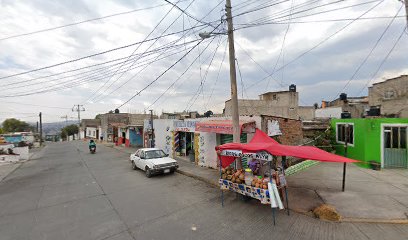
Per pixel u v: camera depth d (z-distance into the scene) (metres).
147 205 8.45
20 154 25.36
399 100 16.48
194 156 16.38
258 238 5.79
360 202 7.64
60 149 35.84
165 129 21.06
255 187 7.23
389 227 6.11
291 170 11.63
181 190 10.20
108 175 14.09
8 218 7.76
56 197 9.91
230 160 8.89
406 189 8.80
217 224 6.66
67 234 6.39
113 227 6.71
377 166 12.02
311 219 6.74
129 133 32.44
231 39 9.99
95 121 71.75
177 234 6.16
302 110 30.25
